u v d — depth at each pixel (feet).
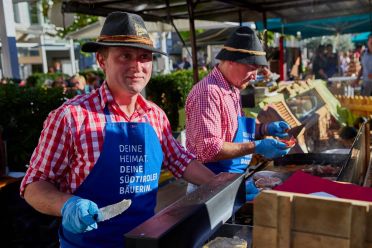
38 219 12.65
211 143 8.04
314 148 13.16
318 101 16.58
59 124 5.47
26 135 15.05
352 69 47.16
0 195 11.92
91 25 33.81
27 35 44.55
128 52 5.67
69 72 77.15
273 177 8.28
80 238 5.79
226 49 8.52
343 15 26.53
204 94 8.23
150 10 20.49
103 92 5.82
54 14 16.60
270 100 14.40
